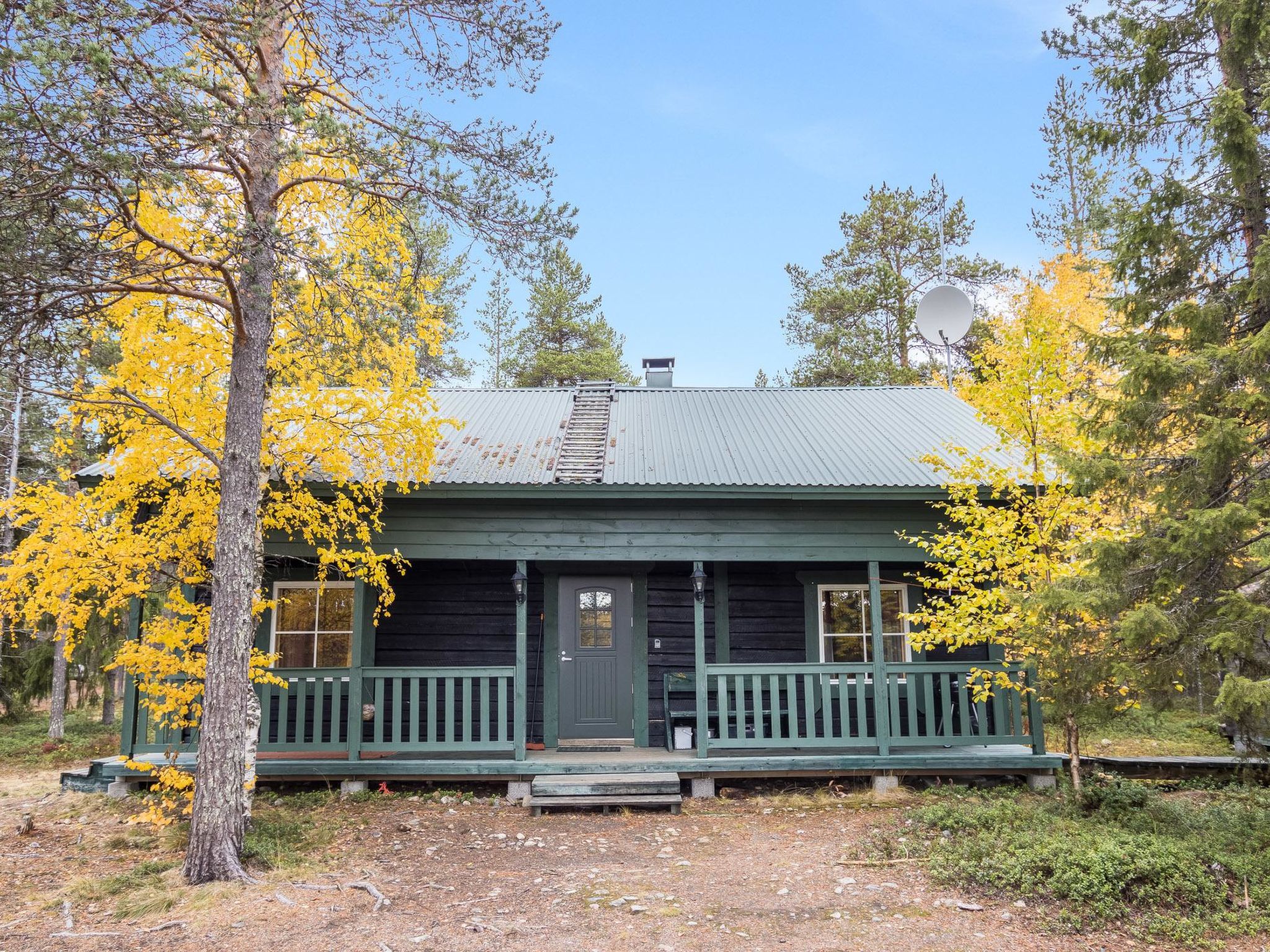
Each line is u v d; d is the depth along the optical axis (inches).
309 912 241.4
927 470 406.0
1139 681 275.6
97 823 351.9
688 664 445.1
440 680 450.6
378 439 359.3
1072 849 257.8
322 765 380.5
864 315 909.8
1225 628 262.1
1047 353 341.7
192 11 245.1
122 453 319.3
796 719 390.9
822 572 452.1
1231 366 266.7
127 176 227.0
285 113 259.8
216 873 265.9
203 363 322.7
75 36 210.7
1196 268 295.3
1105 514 339.6
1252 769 297.6
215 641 277.4
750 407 545.6
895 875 265.0
